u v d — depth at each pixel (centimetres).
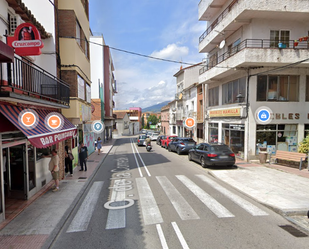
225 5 1661
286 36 1384
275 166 1194
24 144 712
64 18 1072
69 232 503
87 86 1450
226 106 1677
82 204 686
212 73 1705
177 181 939
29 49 610
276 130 1395
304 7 1266
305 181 887
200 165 1313
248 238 454
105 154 1914
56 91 841
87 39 1465
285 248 416
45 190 827
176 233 480
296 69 1375
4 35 630
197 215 574
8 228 518
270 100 1384
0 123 538
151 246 431
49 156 923
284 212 568
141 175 1073
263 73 1362
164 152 2062
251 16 1323
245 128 1402
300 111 1395
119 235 480
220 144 1216
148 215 580
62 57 1073
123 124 5941
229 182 888
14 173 722
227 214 579
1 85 492
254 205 645
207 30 1956
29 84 643
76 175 1080
